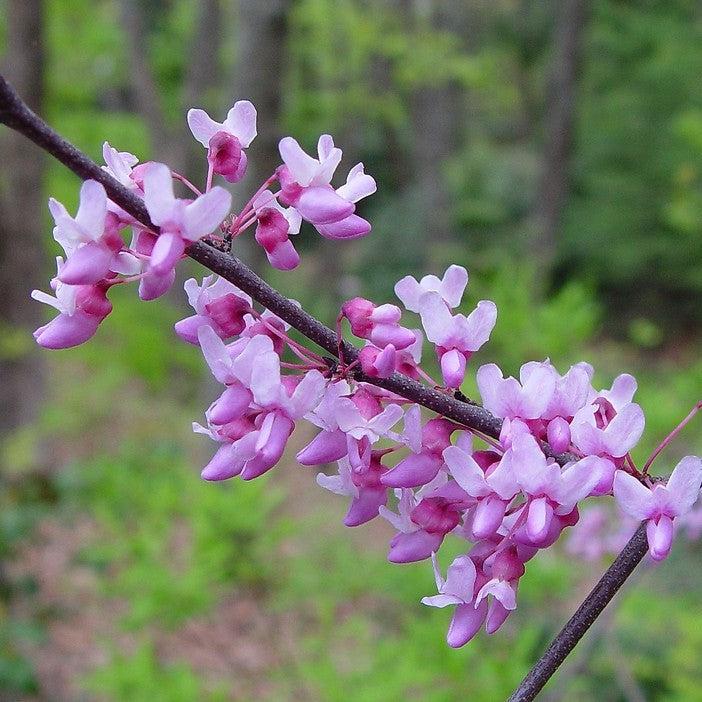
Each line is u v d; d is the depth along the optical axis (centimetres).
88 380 1045
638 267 1472
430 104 1434
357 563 477
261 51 743
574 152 1576
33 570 611
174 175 146
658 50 1474
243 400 135
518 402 138
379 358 133
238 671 504
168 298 979
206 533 437
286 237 142
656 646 390
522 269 553
